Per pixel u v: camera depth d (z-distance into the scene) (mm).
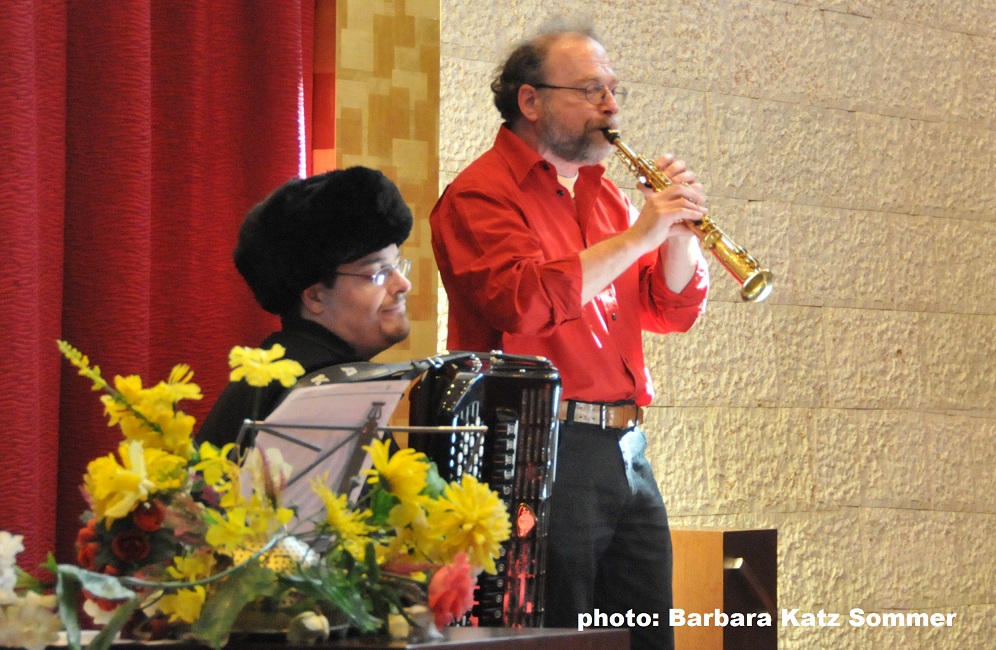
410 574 3908
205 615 3412
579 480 6973
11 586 3656
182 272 7414
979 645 11508
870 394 11250
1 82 6297
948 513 11508
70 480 6828
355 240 5449
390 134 8305
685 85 10609
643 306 8031
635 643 7254
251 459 3686
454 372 5363
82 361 3828
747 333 10711
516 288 6883
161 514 3699
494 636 3754
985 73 12070
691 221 7336
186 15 7430
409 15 8406
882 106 11594
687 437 10367
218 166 7582
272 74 7664
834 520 10953
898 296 11500
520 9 9961
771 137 10992
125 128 6938
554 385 5641
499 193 7309
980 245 11969
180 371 3930
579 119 7465
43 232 6727
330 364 5406
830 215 11227
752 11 10984
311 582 3543
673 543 8484
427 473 4117
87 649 3451
